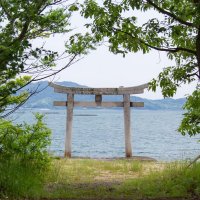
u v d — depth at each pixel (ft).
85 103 67.36
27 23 28.91
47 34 30.99
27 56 27.68
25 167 34.09
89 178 40.73
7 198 27.89
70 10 31.53
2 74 28.86
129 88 67.10
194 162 37.70
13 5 27.81
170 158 75.36
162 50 32.73
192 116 35.86
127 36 33.45
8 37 28.19
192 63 37.35
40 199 29.07
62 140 134.72
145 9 32.27
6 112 32.96
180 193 30.73
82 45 30.83
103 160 58.75
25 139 35.86
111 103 67.62
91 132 211.61
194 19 30.63
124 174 44.21
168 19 31.19
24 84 32.78
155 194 30.83
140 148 107.96
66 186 35.09
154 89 38.04
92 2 33.42
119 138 159.12
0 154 34.19
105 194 31.53
